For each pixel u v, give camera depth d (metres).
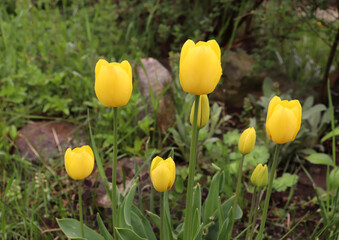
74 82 1.28
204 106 0.56
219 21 1.59
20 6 1.60
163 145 1.15
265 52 1.42
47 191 0.94
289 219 0.94
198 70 0.43
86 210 0.86
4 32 1.42
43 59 1.37
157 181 0.50
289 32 1.33
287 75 1.47
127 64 0.49
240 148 0.59
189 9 1.65
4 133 1.10
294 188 1.04
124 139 1.12
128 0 1.68
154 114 1.10
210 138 1.13
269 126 0.49
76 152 0.55
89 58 1.32
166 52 1.67
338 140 1.22
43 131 1.15
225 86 1.45
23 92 1.20
